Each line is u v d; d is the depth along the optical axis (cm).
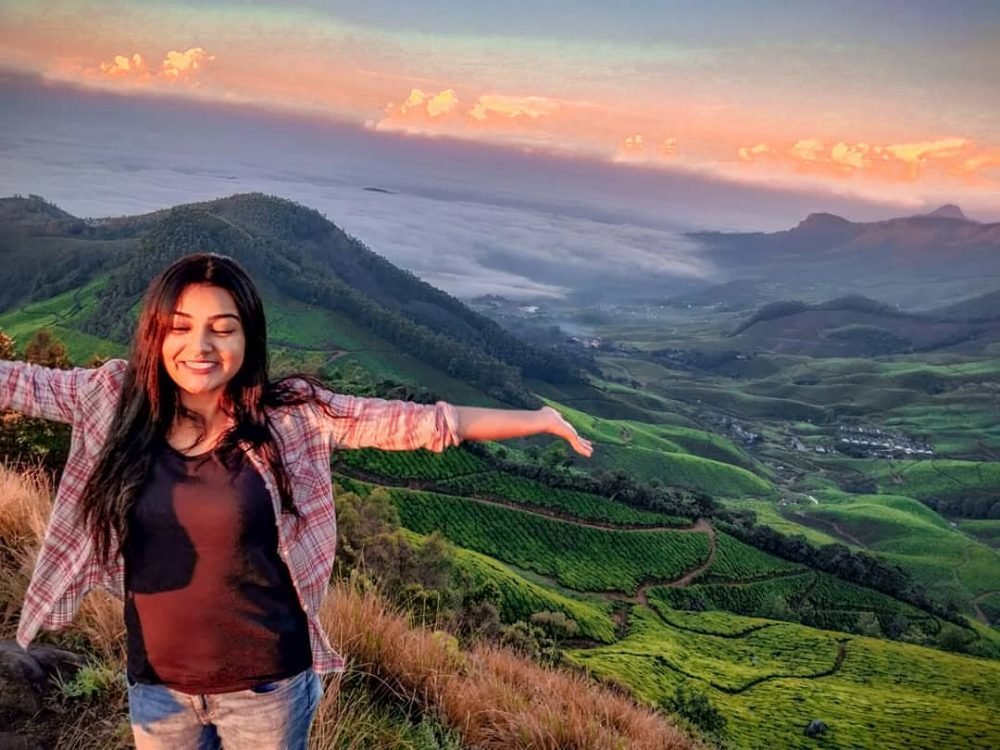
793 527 14362
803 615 8419
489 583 3164
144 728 210
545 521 8269
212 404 205
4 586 376
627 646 5916
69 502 204
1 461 720
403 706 399
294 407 211
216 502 194
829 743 4644
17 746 276
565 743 437
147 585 198
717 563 8744
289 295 16725
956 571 13812
